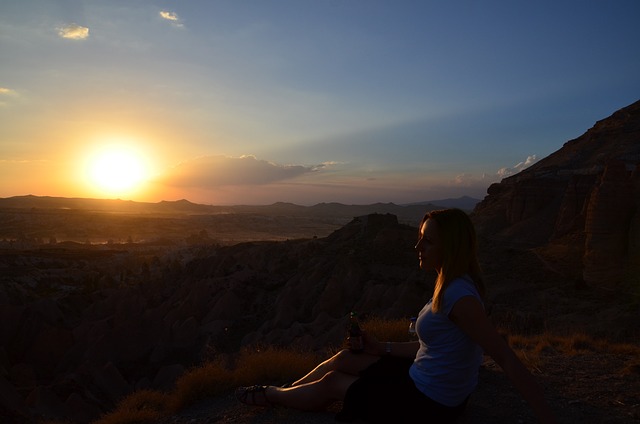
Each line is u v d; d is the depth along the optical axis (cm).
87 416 3275
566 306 4962
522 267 6919
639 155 12175
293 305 5916
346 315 4850
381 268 6625
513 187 12625
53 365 5291
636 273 5328
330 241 8694
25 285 11100
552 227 10925
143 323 5681
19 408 2980
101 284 11612
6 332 5450
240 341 5375
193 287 7081
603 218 6181
